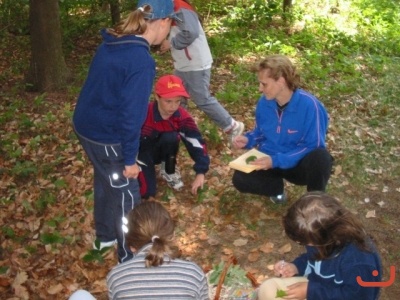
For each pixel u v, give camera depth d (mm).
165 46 4742
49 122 6172
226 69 7648
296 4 10758
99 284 3705
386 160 5141
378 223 4297
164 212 2506
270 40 8562
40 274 3836
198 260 3896
